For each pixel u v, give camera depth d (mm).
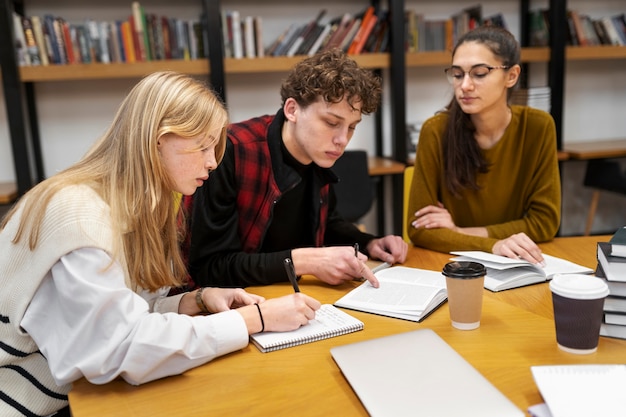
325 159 1382
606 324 1003
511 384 856
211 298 1162
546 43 3609
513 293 1273
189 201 1438
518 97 3504
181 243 1442
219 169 1447
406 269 1456
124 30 3004
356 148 3805
